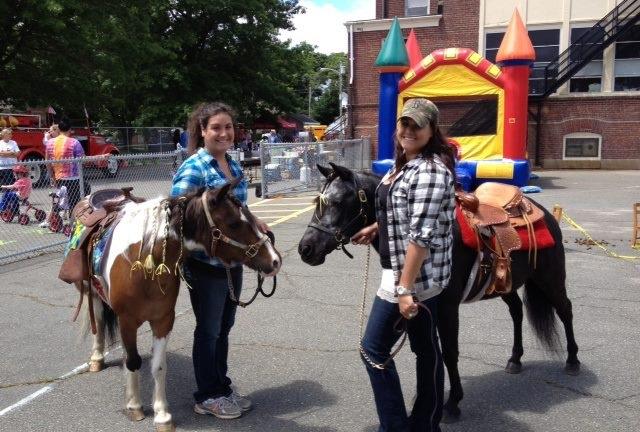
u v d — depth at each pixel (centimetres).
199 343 368
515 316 442
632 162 2116
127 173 1064
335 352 486
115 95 2253
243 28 2902
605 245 874
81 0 1828
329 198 335
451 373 361
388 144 1515
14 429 366
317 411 386
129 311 348
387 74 1492
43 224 1036
